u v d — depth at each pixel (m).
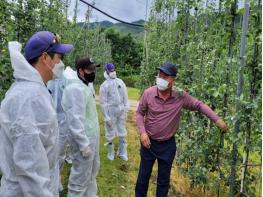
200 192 5.29
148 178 4.35
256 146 3.57
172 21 7.16
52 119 2.11
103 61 21.28
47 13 6.81
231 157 3.91
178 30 6.12
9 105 2.01
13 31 5.09
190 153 5.00
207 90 4.45
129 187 5.60
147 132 4.25
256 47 3.42
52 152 2.20
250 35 3.47
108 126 6.83
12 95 2.03
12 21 4.94
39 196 2.01
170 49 6.77
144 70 11.13
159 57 8.58
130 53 43.62
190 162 5.40
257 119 3.40
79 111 3.76
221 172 4.43
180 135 5.62
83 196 4.13
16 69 2.09
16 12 5.51
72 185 3.96
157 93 4.14
